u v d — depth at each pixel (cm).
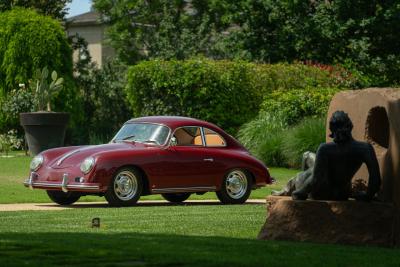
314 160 2073
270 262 1549
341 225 1936
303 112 5131
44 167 3055
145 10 8625
